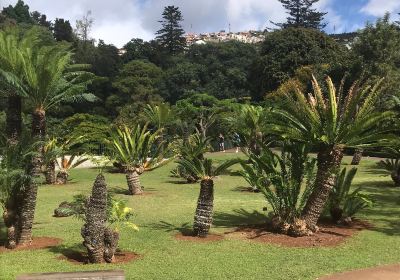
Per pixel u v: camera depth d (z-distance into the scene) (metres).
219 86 58.81
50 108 10.50
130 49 68.69
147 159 18.98
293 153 10.89
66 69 11.43
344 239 10.27
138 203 15.48
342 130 10.27
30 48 10.12
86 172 25.25
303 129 10.59
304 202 10.87
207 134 36.97
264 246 9.70
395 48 37.09
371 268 8.19
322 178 10.62
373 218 12.64
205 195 10.51
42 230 11.28
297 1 81.25
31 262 8.48
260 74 54.59
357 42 38.75
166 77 59.66
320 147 10.71
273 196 10.94
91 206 8.45
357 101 10.24
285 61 51.34
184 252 9.23
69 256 8.95
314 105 10.50
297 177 10.80
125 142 17.70
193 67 61.19
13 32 11.37
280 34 53.78
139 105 47.47
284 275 7.73
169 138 27.58
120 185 20.23
